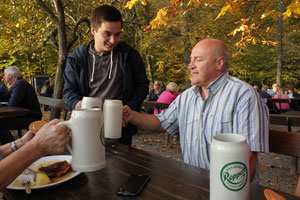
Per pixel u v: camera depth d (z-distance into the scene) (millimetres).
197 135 1672
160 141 4957
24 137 1309
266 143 1404
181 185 976
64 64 5359
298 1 2617
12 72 4172
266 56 15617
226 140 779
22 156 854
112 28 1942
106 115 1287
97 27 1985
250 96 1468
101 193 933
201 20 11219
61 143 887
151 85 9016
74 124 919
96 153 945
